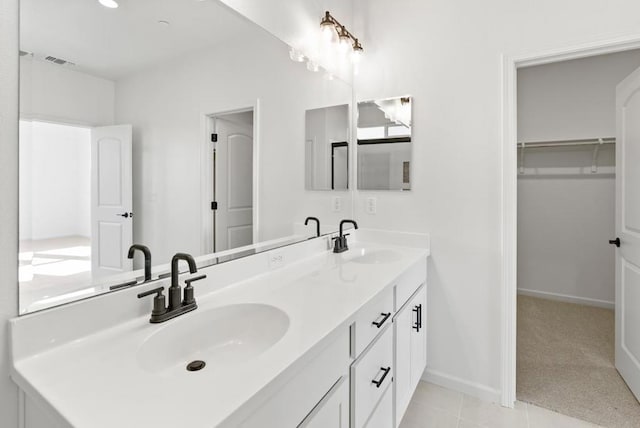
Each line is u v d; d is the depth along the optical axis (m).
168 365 0.92
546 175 3.48
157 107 1.13
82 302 0.87
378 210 2.21
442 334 2.02
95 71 0.96
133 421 0.55
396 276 1.44
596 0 1.61
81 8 0.93
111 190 1.00
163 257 1.16
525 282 3.65
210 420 0.55
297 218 1.82
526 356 2.38
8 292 0.77
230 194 1.42
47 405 0.61
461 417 1.74
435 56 2.00
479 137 1.88
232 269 1.33
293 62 1.74
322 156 2.00
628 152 1.89
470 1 1.90
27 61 0.81
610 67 3.16
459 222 1.95
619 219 2.02
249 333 1.10
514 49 1.79
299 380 0.80
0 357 0.75
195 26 1.25
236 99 1.43
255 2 1.50
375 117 2.20
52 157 0.86
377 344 1.27
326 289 1.27
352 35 2.25
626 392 1.93
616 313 2.12
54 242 0.86
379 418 1.30
